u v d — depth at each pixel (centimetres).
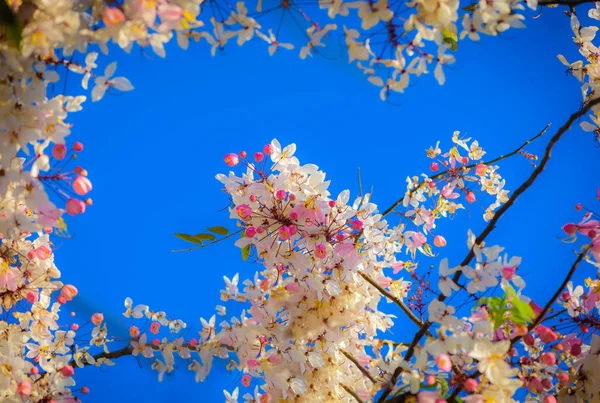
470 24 114
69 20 110
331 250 128
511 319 117
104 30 111
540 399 125
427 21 113
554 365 124
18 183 113
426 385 117
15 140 112
